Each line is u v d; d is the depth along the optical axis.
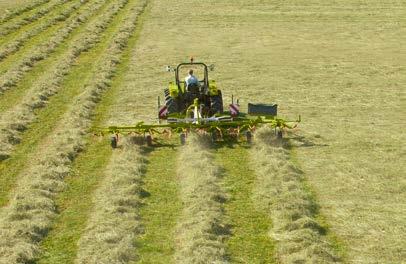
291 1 46.38
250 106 16.42
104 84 22.56
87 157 14.91
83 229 10.97
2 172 13.91
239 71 24.88
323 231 10.77
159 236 10.66
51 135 16.62
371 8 42.69
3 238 10.38
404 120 17.73
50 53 28.97
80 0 48.38
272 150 14.83
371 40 31.92
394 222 11.08
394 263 9.69
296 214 11.26
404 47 29.95
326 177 13.30
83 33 34.09
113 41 31.31
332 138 16.05
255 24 37.09
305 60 27.06
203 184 12.70
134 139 15.80
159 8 44.25
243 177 13.34
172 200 12.16
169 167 14.08
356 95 20.80
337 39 32.25
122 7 45.22
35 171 13.64
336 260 9.74
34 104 19.48
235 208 11.74
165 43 31.52
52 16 40.94
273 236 10.59
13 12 41.66
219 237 10.49
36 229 10.84
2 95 21.22
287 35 33.50
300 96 20.72
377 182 12.97
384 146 15.35
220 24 37.16
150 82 23.08
